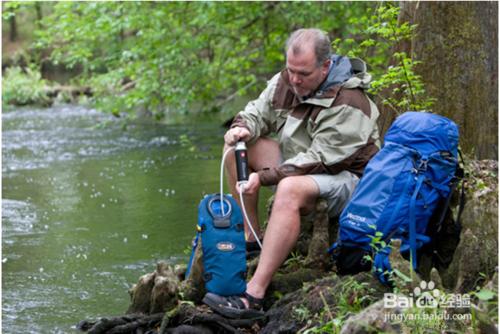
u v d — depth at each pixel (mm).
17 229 7113
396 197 4105
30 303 5055
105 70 22422
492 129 5445
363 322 3521
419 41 5500
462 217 4277
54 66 25844
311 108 4605
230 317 4238
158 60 11562
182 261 5914
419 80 5469
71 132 14953
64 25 11391
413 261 4082
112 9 11273
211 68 12164
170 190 8758
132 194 8641
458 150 4371
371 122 4578
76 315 4816
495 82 5465
